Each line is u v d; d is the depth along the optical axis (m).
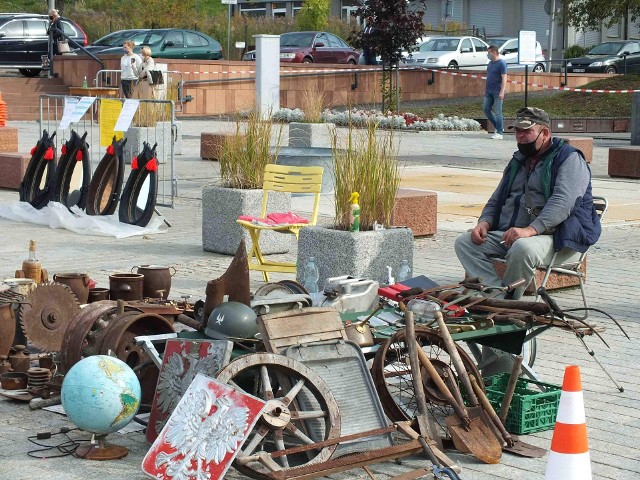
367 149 12.12
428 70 48.28
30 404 8.05
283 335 6.99
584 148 27.75
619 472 6.96
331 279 8.45
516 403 7.65
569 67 53.78
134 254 14.54
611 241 16.25
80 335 8.06
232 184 14.99
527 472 6.93
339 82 46.88
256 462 6.42
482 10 76.75
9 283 9.37
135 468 6.89
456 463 7.04
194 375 6.98
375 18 42.38
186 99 41.91
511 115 43.78
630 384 8.95
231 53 62.59
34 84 42.56
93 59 42.50
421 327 7.53
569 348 10.09
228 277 7.70
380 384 7.21
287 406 6.61
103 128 17.59
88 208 16.88
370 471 6.85
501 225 9.91
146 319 8.00
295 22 67.50
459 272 13.55
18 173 21.34
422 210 16.11
